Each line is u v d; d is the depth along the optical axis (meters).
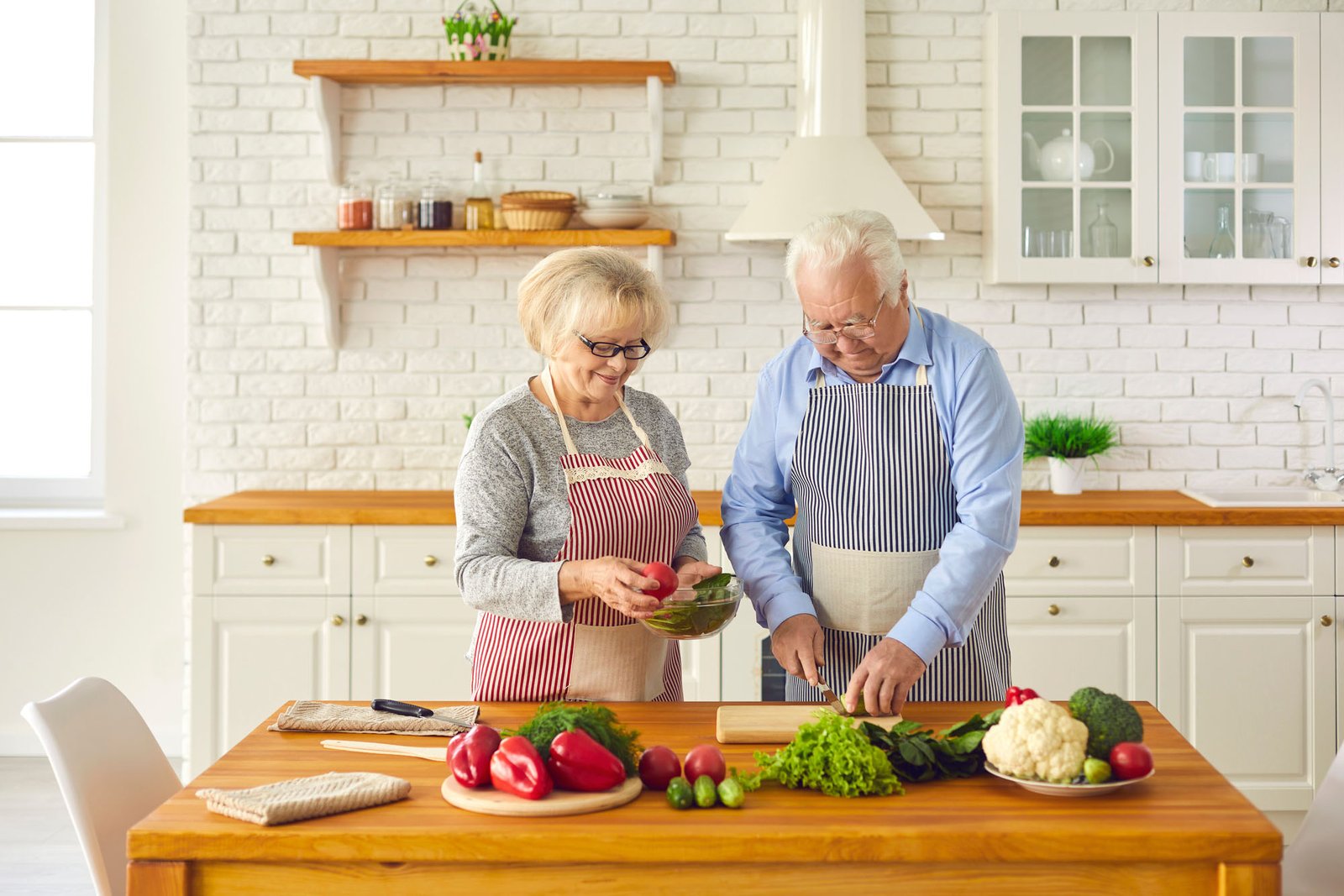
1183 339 4.32
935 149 4.28
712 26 4.27
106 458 4.48
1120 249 4.07
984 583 2.14
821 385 2.36
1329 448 4.23
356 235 4.05
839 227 2.09
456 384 4.34
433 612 3.74
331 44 4.26
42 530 4.47
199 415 4.33
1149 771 1.60
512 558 2.04
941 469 2.26
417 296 4.33
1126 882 1.49
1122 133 4.06
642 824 1.50
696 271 4.32
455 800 1.58
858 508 2.30
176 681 4.54
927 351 2.26
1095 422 4.32
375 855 1.47
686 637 1.93
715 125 4.29
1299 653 3.74
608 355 2.07
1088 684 3.74
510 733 1.67
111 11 4.40
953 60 4.27
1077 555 3.74
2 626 4.50
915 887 1.49
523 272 4.34
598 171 4.30
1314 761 3.75
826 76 4.09
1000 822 1.50
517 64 4.07
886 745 1.68
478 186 4.16
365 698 3.74
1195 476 4.35
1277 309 4.32
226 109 4.28
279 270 4.32
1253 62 4.04
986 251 4.24
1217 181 4.05
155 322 4.46
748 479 2.48
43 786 4.13
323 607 3.74
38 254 4.65
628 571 1.90
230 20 4.27
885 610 2.29
